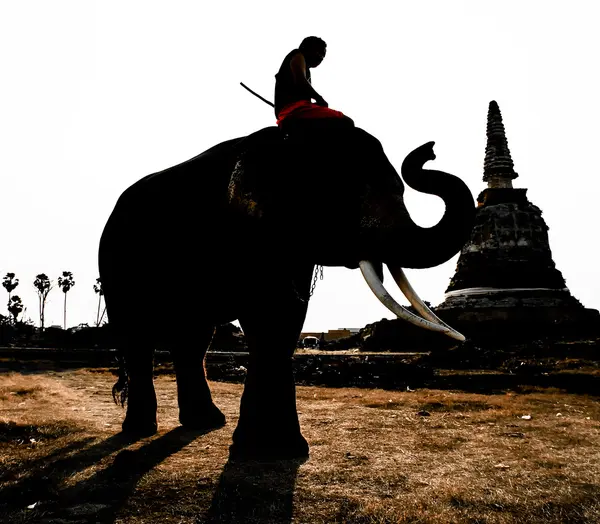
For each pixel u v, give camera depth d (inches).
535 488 167.0
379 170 203.0
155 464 193.0
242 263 207.9
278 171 205.8
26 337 1579.7
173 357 277.0
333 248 203.8
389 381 536.7
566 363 620.7
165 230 243.1
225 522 144.3
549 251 1231.5
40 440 229.3
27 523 143.2
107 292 277.3
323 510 151.6
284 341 207.8
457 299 1194.0
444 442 229.0
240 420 208.8
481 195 1295.5
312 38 239.6
